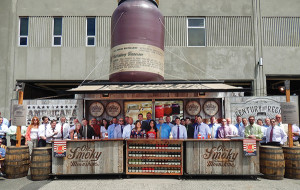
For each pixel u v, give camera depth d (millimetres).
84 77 13734
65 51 13852
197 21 14234
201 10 14141
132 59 9445
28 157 7145
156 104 9797
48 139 8336
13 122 7141
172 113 9758
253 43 13984
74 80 13844
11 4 14047
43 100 10312
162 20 10250
